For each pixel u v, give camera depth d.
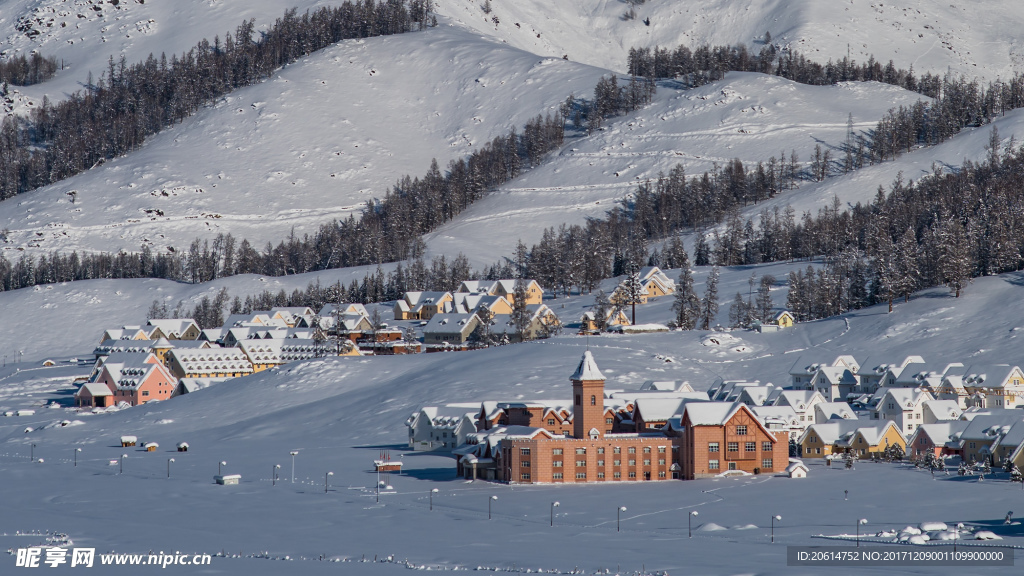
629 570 160.38
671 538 187.12
